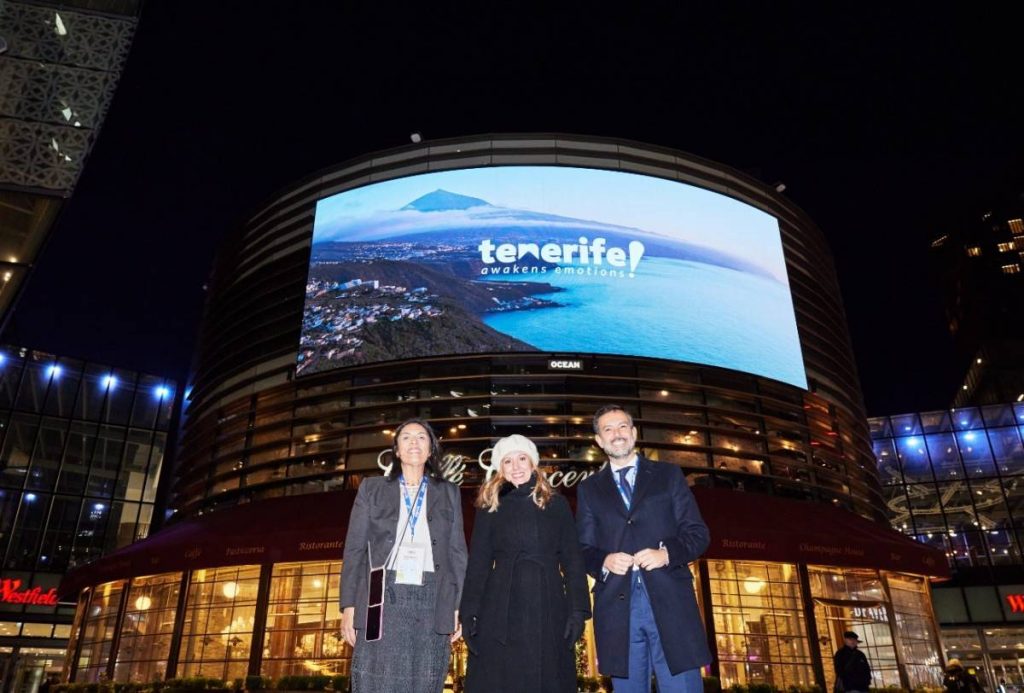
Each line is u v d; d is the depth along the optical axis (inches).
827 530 729.6
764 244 1035.3
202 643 738.2
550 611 183.6
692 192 1024.2
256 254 1119.6
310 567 745.6
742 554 670.5
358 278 947.3
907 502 1517.0
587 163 1021.2
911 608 815.1
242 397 948.6
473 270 920.9
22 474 1502.2
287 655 708.7
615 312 896.9
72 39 389.7
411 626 179.9
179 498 976.9
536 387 850.8
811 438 930.1
